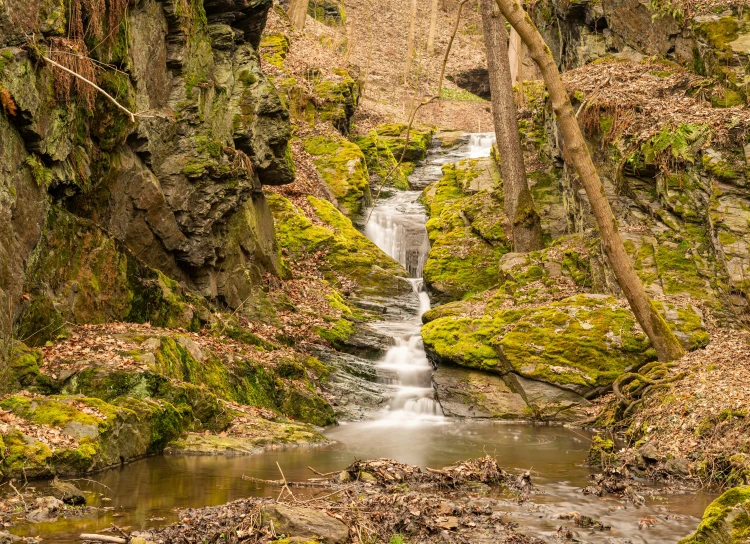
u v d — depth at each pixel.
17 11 9.85
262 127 17.61
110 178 12.88
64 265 11.37
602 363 14.72
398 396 15.65
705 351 13.34
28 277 10.52
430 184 28.28
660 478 9.18
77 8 11.27
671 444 9.91
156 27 14.23
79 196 12.15
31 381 9.70
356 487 7.99
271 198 23.16
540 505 7.74
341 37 41.53
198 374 11.95
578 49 23.05
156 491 7.87
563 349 15.01
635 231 16.73
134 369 10.33
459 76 43.78
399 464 8.81
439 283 21.12
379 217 25.81
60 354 10.48
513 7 11.96
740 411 9.66
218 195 15.28
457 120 38.59
